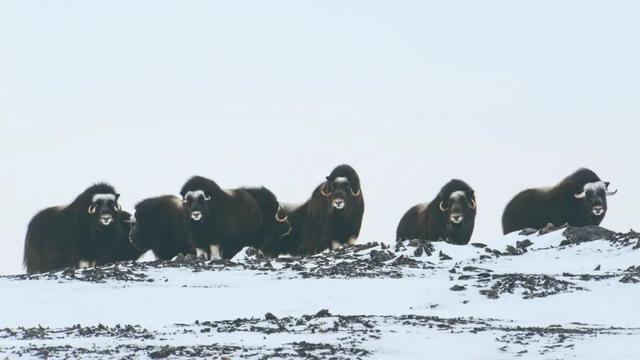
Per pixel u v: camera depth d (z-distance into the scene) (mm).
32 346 61562
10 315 81688
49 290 92062
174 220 141250
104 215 139375
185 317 80375
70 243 140875
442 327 67188
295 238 152250
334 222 145125
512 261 105812
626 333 64438
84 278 97375
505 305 82500
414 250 111938
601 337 62188
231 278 97688
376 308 83125
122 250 150375
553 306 80812
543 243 115312
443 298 85750
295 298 87312
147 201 143625
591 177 148000
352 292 88875
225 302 85938
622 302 81000
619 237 110875
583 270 98562
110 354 57688
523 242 115250
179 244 141500
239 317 80000
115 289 92250
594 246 108625
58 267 140750
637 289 85438
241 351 58750
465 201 144625
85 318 80438
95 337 66125
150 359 56469
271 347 60250
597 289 86625
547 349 59219
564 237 114938
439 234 146375
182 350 58875
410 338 63000
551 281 88875
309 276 97938
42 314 82000
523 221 150125
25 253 142125
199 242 136250
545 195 149750
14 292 91438
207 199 134875
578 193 147250
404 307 83375
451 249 113438
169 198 144000
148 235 142000
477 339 62438
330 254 117125
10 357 56875
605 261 101688
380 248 116250
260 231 147500
